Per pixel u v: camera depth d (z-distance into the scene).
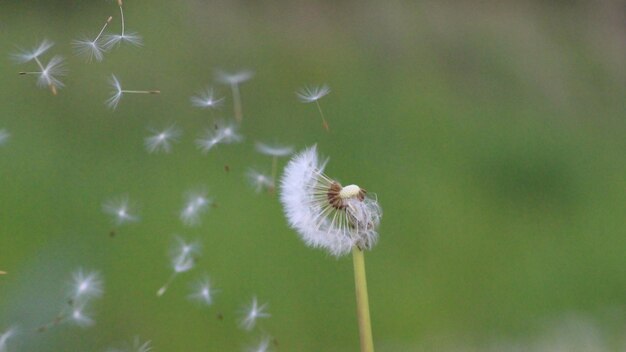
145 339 1.21
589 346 1.40
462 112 2.03
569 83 2.18
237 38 2.05
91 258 1.32
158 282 1.29
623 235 1.65
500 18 2.32
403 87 2.08
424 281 1.52
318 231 0.85
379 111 1.98
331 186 0.85
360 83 2.06
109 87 1.76
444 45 2.23
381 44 2.19
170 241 1.40
